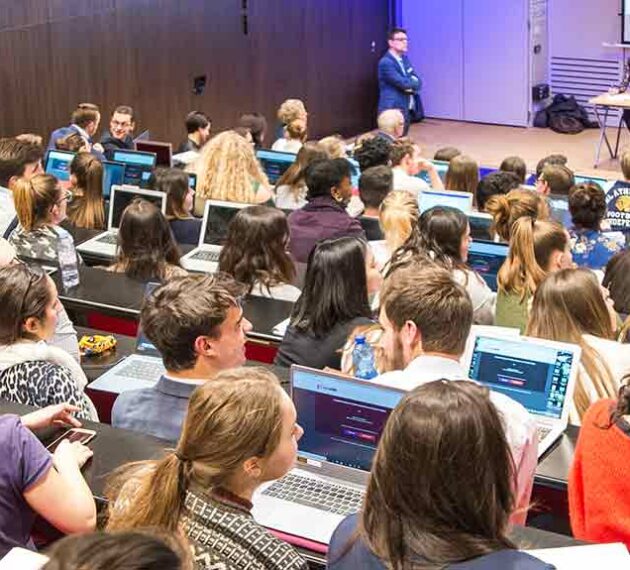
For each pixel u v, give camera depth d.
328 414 3.21
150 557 1.51
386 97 13.33
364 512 2.15
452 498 2.06
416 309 3.27
